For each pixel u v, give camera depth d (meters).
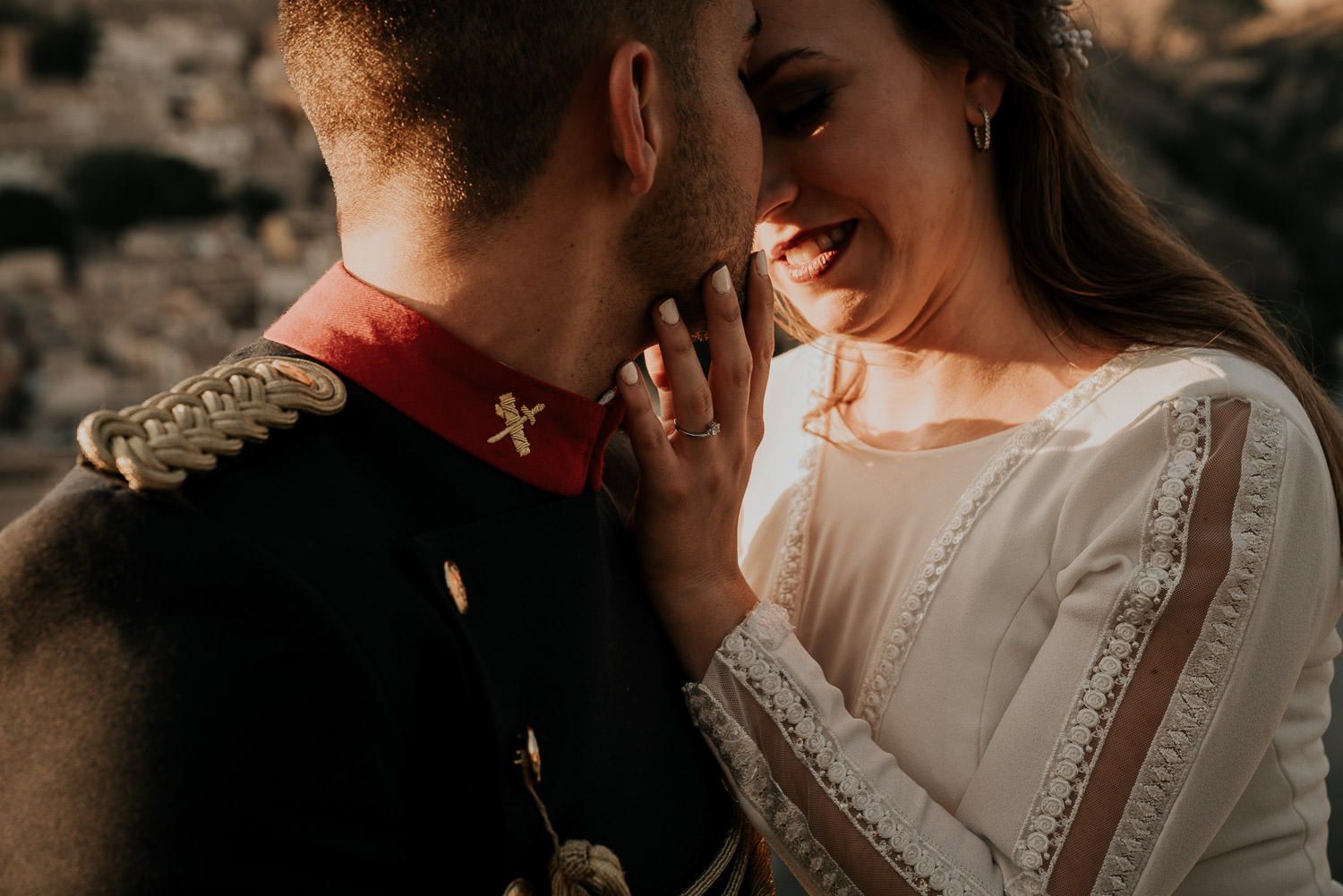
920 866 1.28
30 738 0.80
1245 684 1.29
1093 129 1.88
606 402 1.22
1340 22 52.19
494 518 1.06
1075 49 1.60
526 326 1.10
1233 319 1.52
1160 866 1.29
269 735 0.82
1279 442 1.33
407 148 1.03
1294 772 1.50
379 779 0.88
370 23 1.01
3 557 0.85
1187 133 46.41
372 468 1.03
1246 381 1.38
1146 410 1.40
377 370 1.04
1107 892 1.28
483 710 0.98
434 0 0.99
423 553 0.99
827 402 1.76
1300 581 1.32
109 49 62.56
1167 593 1.29
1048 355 1.57
